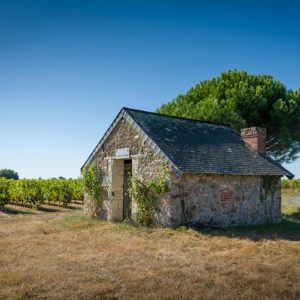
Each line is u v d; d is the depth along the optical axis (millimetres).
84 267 8078
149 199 14477
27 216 19250
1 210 23141
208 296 6223
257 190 16469
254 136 18578
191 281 7070
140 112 16750
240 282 7023
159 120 16906
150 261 8641
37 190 25109
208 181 14664
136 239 11773
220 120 24281
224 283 6961
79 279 7137
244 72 28891
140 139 15258
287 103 27062
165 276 7371
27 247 10398
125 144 16156
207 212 14516
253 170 16016
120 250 9992
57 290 6520
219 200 14930
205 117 24422
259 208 16453
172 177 13641
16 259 8898
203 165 14297
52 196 26625
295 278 7414
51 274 7477
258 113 26031
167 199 13719
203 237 11984
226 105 24953
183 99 29594
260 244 11016
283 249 10320
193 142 16172
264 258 9227
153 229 13375
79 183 27375
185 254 9492
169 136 15633
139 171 15133
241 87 26406
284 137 26656
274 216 17141
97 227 14656
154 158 14422
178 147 14922
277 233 13852
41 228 14164
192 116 25266
